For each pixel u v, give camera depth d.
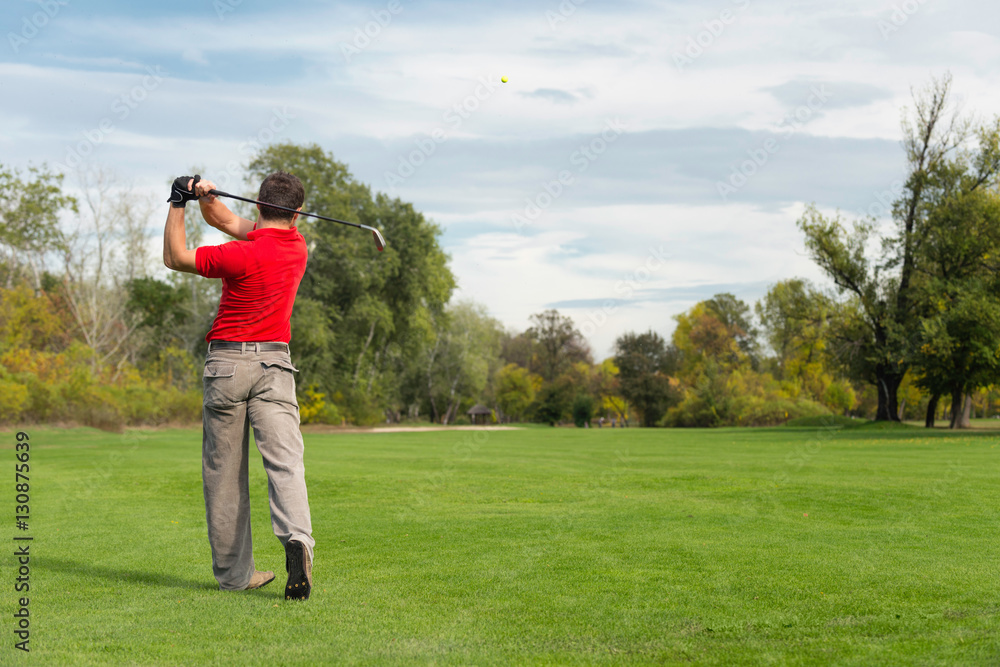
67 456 13.05
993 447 16.67
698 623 2.84
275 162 33.25
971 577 3.63
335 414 36.81
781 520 5.66
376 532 5.11
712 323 64.88
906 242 30.78
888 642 2.58
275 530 3.27
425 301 42.28
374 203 38.12
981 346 26.67
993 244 28.33
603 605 3.11
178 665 2.31
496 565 3.96
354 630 2.73
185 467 10.48
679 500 6.96
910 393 47.47
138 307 40.59
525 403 65.19
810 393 49.72
